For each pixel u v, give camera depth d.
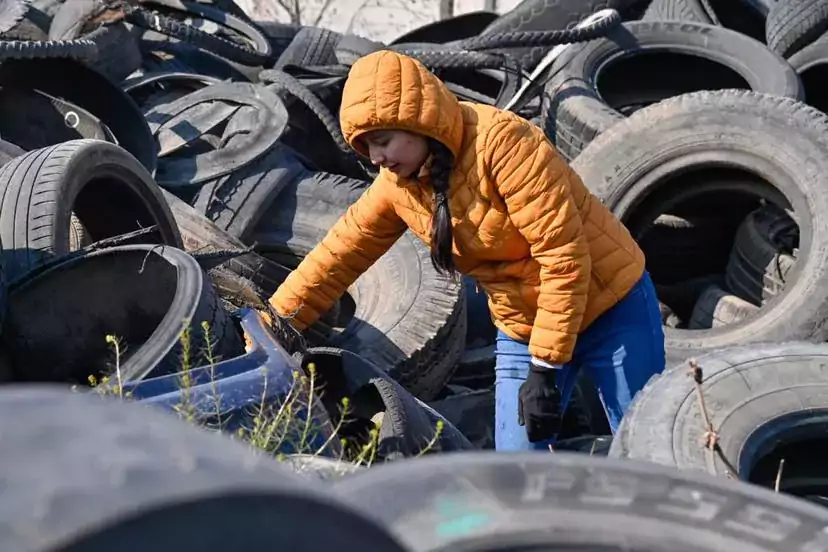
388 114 2.50
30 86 5.20
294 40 6.92
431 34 8.01
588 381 4.13
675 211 5.52
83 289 3.13
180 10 7.01
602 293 2.95
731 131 4.77
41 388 0.95
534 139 2.62
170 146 5.41
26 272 3.39
